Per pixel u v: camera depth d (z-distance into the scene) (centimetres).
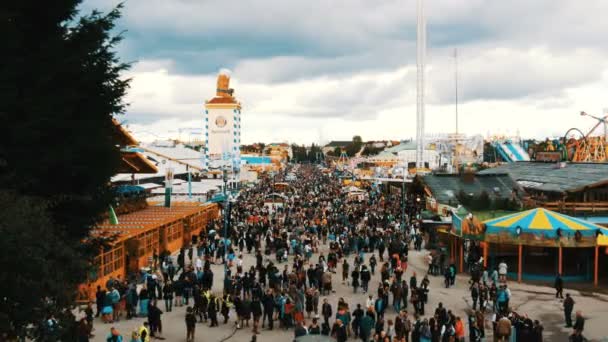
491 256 3494
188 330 2000
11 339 930
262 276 2870
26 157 1441
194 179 8256
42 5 1642
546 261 3706
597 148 7644
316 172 19938
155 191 6316
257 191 8856
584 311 2538
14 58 1464
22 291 904
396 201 6694
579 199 4356
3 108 1404
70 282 1102
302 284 2778
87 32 1642
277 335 2123
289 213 5666
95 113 1691
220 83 12000
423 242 4516
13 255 891
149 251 3478
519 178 5584
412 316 2378
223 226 4419
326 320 2030
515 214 3350
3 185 1328
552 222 3138
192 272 2644
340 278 3206
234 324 2273
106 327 2142
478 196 4669
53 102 1507
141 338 1764
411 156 13412
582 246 3066
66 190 1590
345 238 3947
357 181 10269
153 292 2386
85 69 1617
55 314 1003
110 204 1759
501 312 2166
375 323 2084
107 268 2736
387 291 2514
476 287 2467
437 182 5300
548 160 6025
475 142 10444
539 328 1892
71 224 1598
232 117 11750
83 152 1582
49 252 1008
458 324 1881
